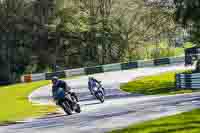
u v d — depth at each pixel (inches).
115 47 6072.8
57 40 6097.4
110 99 2316.7
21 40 6018.7
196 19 2600.9
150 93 2513.5
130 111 1454.2
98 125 1192.2
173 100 1702.8
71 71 4485.7
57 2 6097.4
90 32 6102.4
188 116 1100.5
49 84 3937.0
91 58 6131.9
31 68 5994.1
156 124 1029.2
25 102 2672.2
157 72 3988.7
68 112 1633.9
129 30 5949.8
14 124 1625.2
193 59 3703.3
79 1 6181.1
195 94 1967.3
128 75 4015.8
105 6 6097.4
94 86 2112.5
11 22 6003.9
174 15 2876.5
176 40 4296.3
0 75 5831.7
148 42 5846.5
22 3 6082.7
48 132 1184.2
